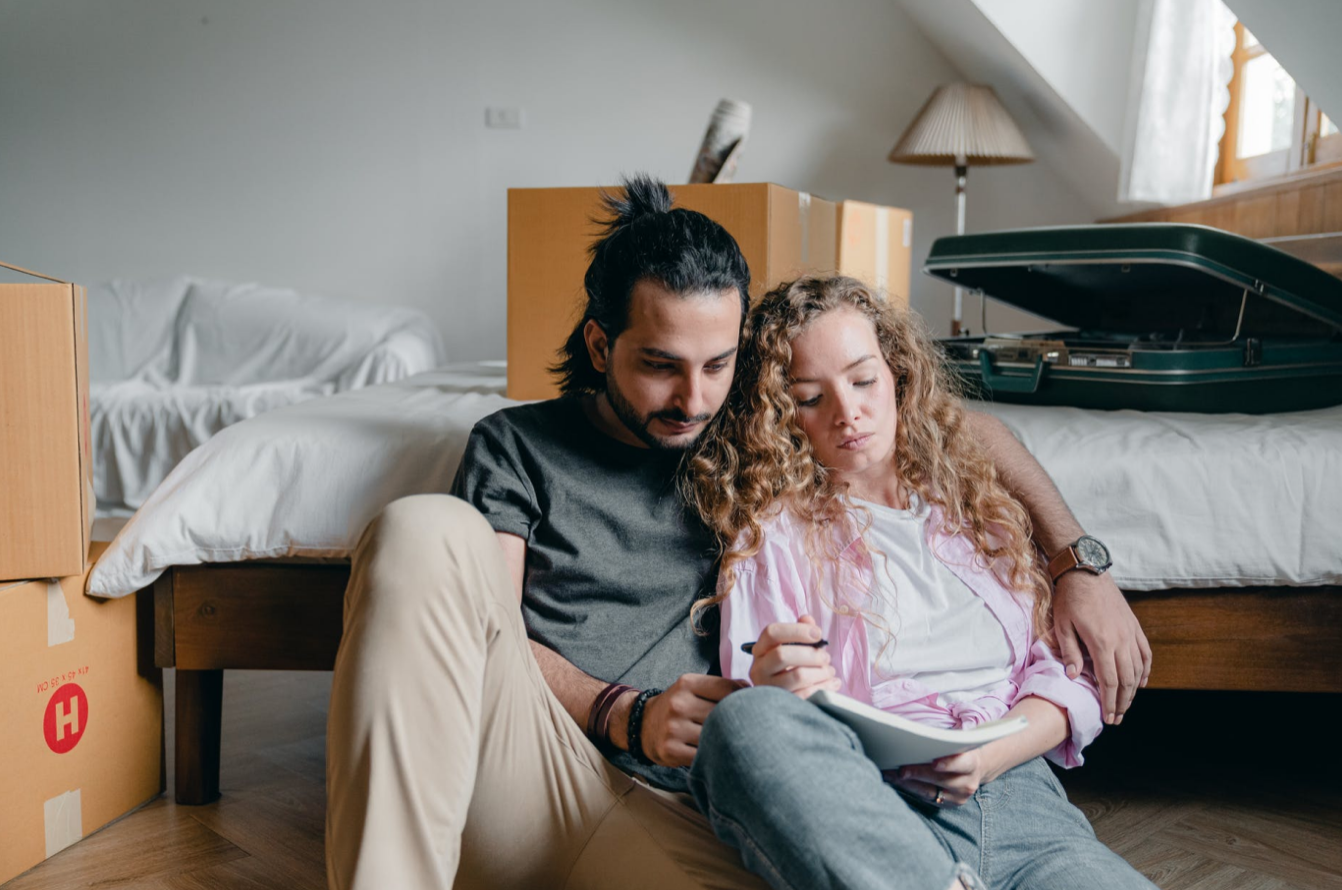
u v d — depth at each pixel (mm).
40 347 1316
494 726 960
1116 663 1106
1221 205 2850
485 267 4289
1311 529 1362
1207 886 1324
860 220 2258
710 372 1040
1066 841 1010
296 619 1482
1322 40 1630
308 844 1448
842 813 771
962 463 1175
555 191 1776
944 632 1082
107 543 1543
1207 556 1361
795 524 1118
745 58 4098
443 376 2377
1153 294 2043
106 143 4375
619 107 4160
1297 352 1657
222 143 4336
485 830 971
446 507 953
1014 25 3174
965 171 3582
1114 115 3227
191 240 4391
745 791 792
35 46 4340
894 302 1262
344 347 3832
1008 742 1002
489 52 4188
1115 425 1499
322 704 2059
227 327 3938
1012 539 1152
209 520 1416
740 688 933
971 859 990
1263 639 1396
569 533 1104
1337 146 2387
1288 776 1698
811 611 1089
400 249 4312
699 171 2105
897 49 4035
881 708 1034
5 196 4434
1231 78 2930
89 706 1444
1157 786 1652
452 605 901
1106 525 1373
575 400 1173
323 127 4289
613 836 965
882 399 1119
